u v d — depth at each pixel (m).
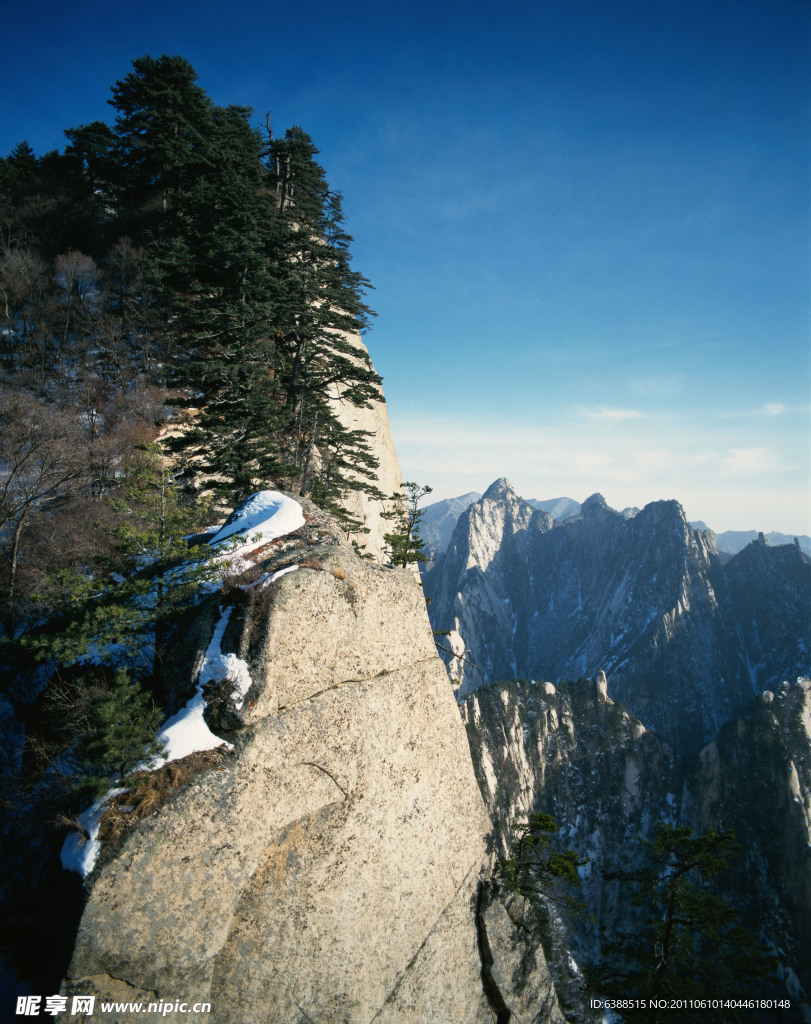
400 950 19.97
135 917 14.22
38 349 46.69
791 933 95.44
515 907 24.27
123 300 51.22
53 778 16.69
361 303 39.81
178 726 16.39
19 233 55.62
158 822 14.80
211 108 62.59
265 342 33.19
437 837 22.08
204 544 20.36
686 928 27.75
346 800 18.97
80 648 17.03
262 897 16.81
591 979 29.56
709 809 120.25
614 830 124.50
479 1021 22.06
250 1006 16.39
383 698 20.84
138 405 41.22
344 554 21.31
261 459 30.69
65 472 33.44
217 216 38.38
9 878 16.45
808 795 107.75
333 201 49.66
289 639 18.30
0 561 28.06
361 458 40.38
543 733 133.50
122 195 60.84
